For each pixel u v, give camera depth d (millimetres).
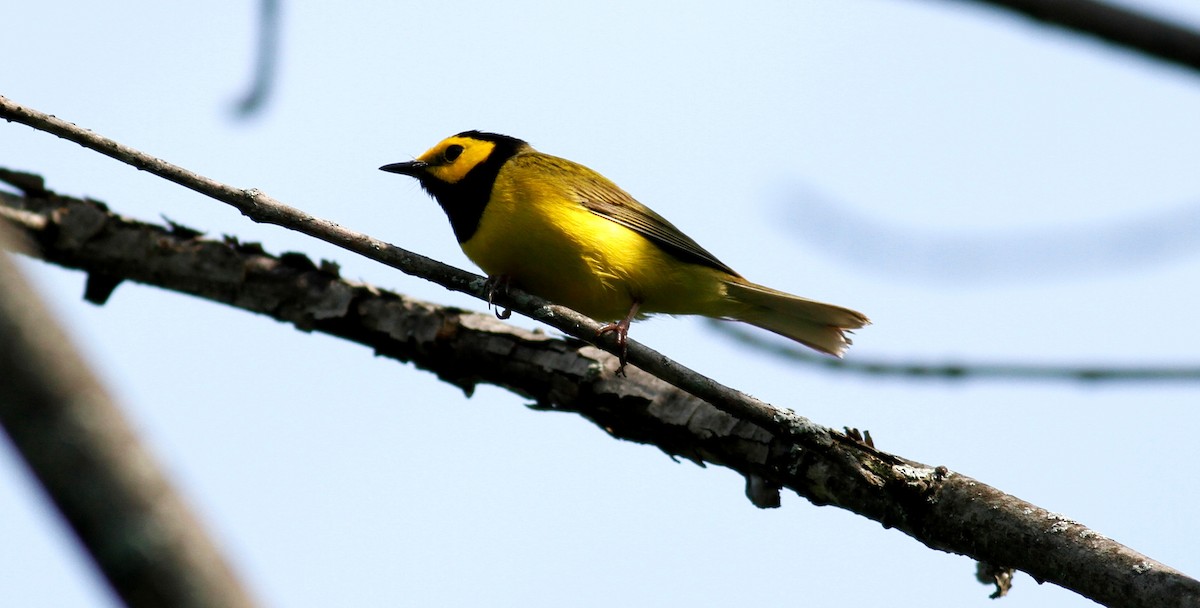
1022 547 9141
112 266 11727
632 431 10859
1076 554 8867
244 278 11602
